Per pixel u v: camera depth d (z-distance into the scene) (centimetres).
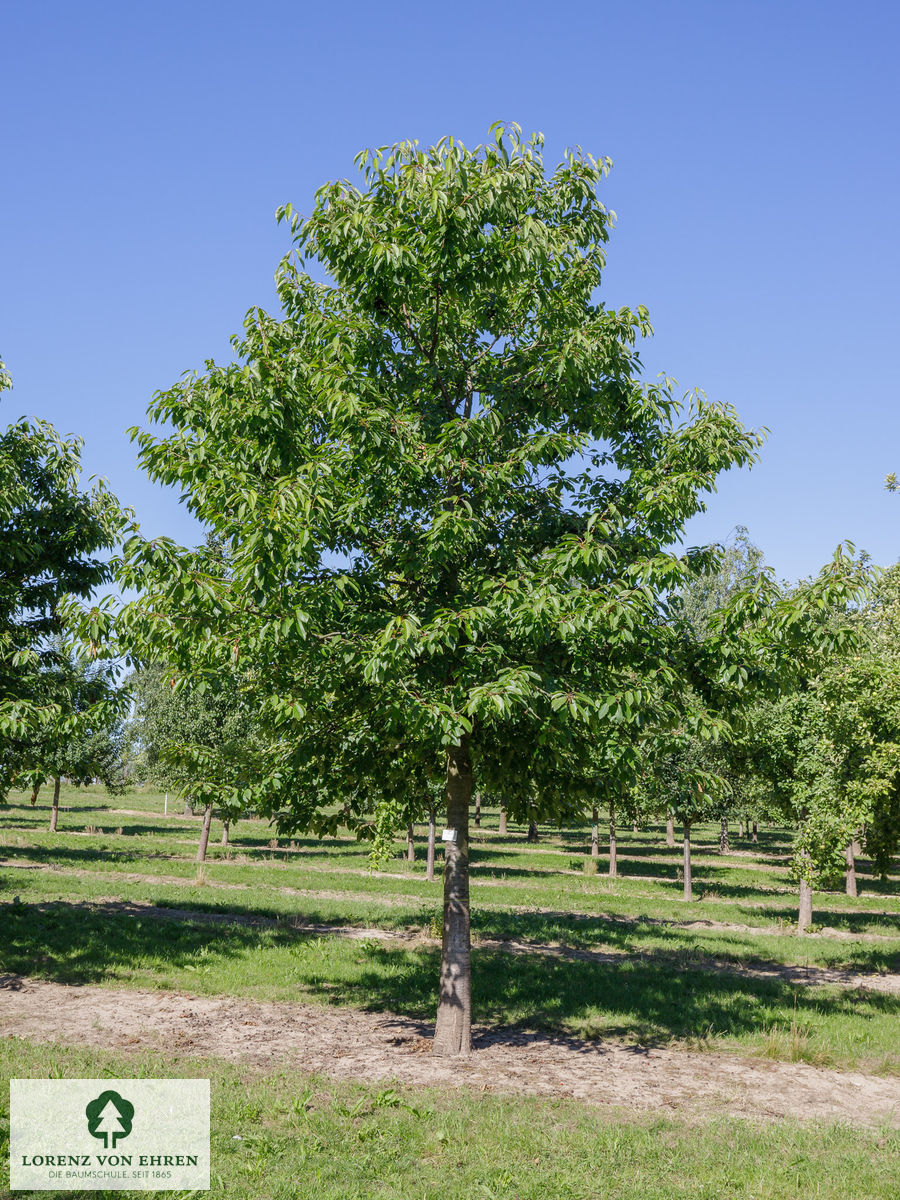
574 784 1058
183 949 1449
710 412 997
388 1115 726
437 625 801
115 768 3909
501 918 2069
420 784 1148
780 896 3006
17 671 1263
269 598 811
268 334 980
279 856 3534
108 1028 973
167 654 902
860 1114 823
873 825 1836
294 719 980
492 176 906
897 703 1625
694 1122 765
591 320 1062
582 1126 728
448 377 1070
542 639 819
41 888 2045
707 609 4497
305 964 1402
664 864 3991
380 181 984
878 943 1986
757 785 2294
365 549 1004
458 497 900
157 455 959
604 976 1430
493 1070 902
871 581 838
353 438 900
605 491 1040
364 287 1020
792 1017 1189
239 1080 793
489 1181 605
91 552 1389
